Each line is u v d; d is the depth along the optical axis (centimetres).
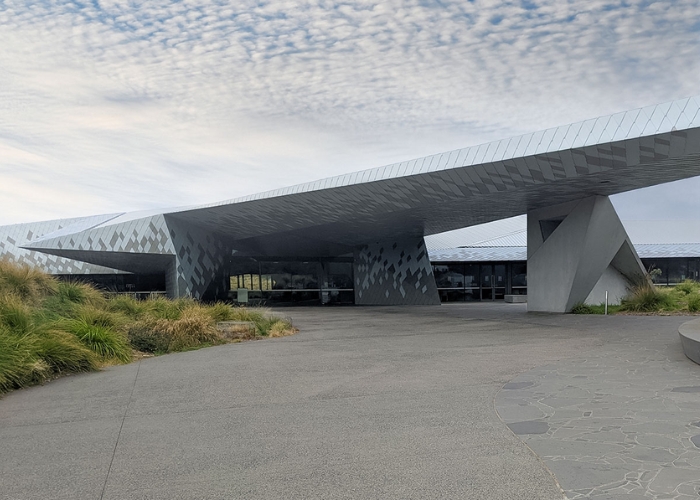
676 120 1309
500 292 4541
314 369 1006
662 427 561
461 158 1795
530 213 2627
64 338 1022
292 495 404
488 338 1480
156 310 1711
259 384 862
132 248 3173
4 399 774
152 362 1137
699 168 1641
